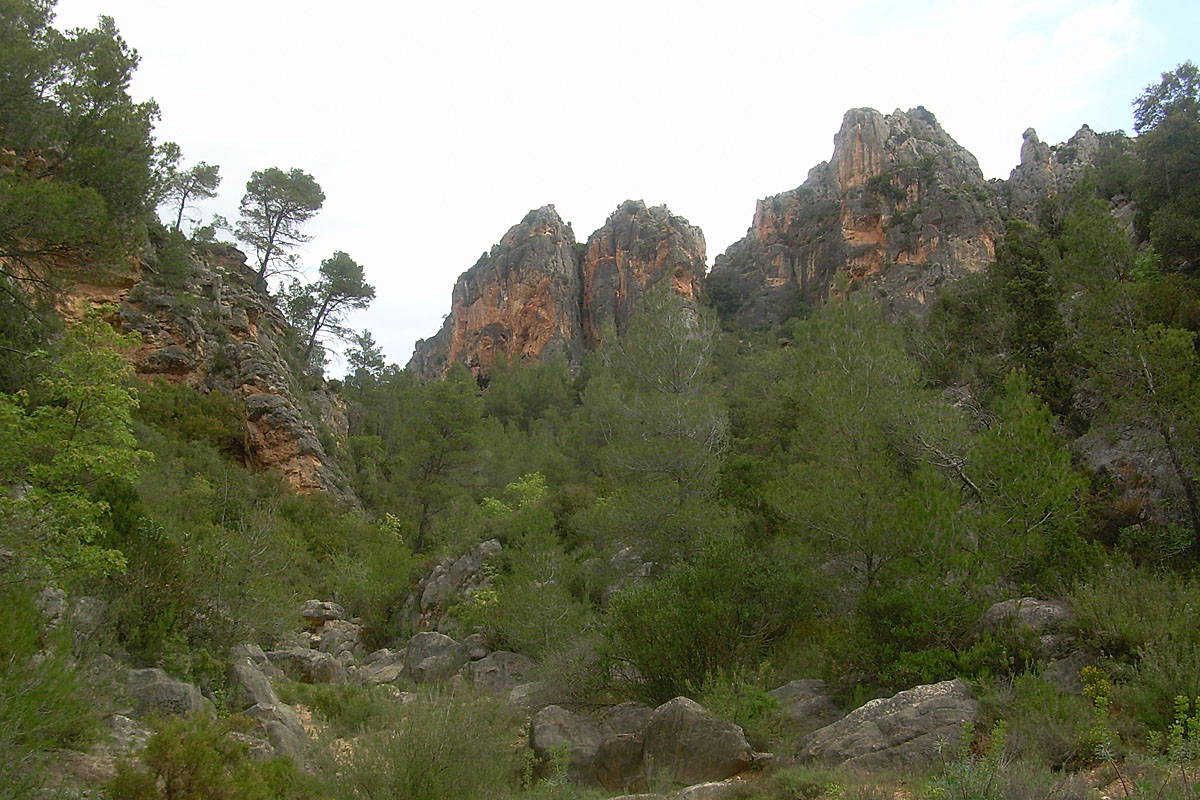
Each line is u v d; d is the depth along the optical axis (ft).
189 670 34.71
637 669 43.19
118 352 35.40
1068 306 75.97
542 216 374.22
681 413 72.90
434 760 23.12
